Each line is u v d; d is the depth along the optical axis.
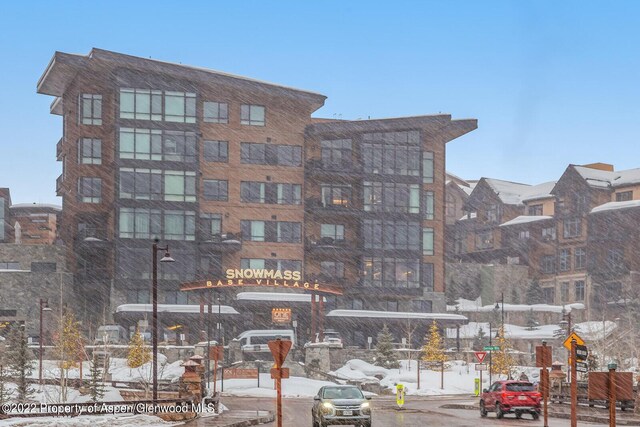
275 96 97.81
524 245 118.88
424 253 103.81
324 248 98.00
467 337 97.88
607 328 94.94
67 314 74.12
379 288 99.56
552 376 51.12
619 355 82.75
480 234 125.69
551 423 35.16
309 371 77.06
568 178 114.44
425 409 46.50
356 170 100.12
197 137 92.62
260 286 86.50
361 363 79.62
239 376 68.25
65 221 97.19
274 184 97.75
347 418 30.77
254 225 96.69
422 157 103.25
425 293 103.00
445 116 102.25
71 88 95.56
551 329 102.44
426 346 81.62
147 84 91.31
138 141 90.75
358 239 100.44
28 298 88.81
